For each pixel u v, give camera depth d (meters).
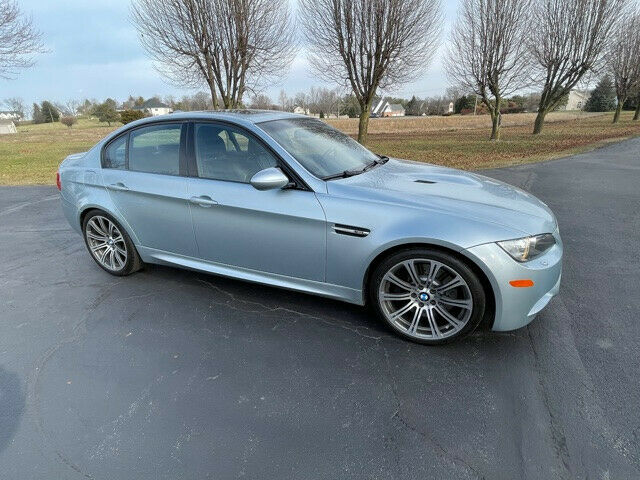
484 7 19.75
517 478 1.73
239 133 3.04
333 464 1.82
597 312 2.97
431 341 2.63
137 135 3.47
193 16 11.95
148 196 3.35
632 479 1.70
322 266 2.79
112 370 2.49
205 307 3.21
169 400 2.24
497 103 20.86
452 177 3.17
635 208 5.71
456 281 2.49
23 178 10.30
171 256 3.48
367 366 2.48
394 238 2.50
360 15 13.70
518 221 2.49
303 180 2.78
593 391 2.21
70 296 3.46
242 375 2.43
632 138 16.77
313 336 2.79
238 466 1.82
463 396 2.21
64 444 1.96
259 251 2.99
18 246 4.77
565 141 17.75
